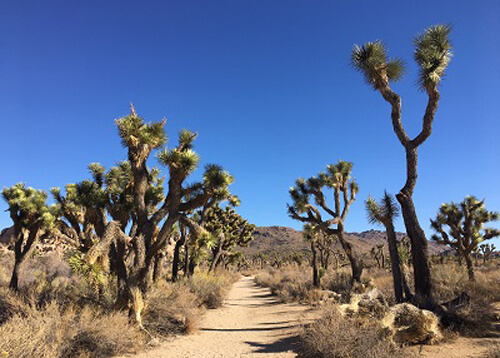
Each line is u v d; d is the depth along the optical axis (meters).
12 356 4.32
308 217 17.27
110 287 9.46
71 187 11.38
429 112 8.41
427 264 8.09
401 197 8.64
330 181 16.67
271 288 22.17
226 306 16.03
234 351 7.10
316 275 17.19
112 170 11.06
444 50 8.23
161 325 8.80
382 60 9.02
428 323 6.25
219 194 11.14
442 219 17.31
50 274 16.52
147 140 9.16
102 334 6.40
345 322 6.09
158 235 9.10
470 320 6.83
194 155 9.41
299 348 6.41
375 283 15.25
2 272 16.17
